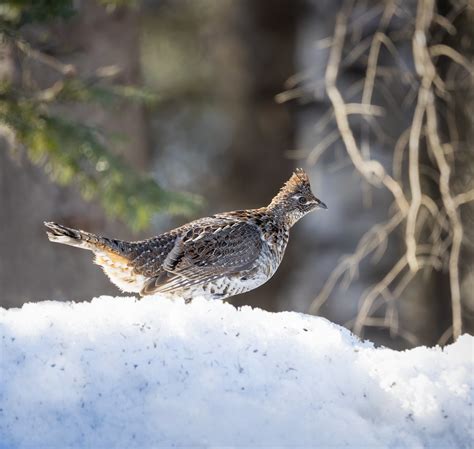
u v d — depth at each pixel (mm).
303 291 20953
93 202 13547
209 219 10141
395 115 19406
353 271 14555
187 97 20422
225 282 9758
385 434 6277
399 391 6574
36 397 6324
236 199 20047
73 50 13094
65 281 13398
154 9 19922
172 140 20938
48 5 11844
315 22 20469
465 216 16750
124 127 14125
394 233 20844
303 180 10711
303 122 20422
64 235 9305
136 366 6539
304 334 7184
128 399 6305
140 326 7008
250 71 19703
